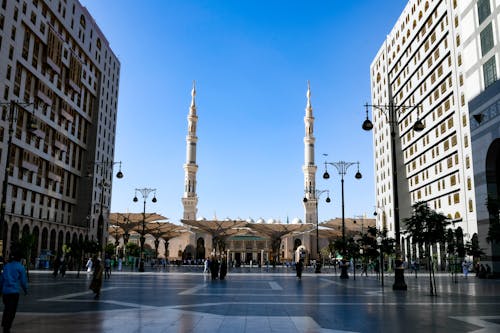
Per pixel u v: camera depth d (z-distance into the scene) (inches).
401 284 925.2
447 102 2379.4
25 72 2269.9
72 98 2864.2
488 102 1555.1
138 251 4045.3
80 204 3048.7
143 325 406.3
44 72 2454.5
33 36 2330.2
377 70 3631.9
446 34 2356.1
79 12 2901.1
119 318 453.7
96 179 3186.5
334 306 593.0
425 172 2741.1
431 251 2508.6
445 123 2410.2
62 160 2778.1
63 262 1434.5
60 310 521.0
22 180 2266.2
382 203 3479.3
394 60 3193.9
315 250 4835.1
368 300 686.5
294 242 4781.0
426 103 2655.0
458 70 2213.3
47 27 2442.2
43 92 2442.2
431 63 2556.6
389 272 2097.7
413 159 2915.8
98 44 3272.6
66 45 2704.2
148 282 1152.8
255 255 4808.1
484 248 1556.3
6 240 2063.2
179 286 997.2
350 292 858.1
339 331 383.6
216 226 3523.6
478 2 1633.9
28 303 598.5
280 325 414.3
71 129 2881.4
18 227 2182.6
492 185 1553.9
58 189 2728.8
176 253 4825.3
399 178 3134.8
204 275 1678.2
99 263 690.2
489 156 1550.2
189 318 459.2
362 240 1567.4
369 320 455.2
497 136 1489.9
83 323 415.2
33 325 400.5
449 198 2415.1
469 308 573.9
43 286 952.9
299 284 1131.9
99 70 3272.6
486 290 933.8
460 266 2110.0
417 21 2716.5
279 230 3523.6
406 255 2982.3
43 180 2534.5
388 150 3339.1
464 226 2156.7
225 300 669.3
